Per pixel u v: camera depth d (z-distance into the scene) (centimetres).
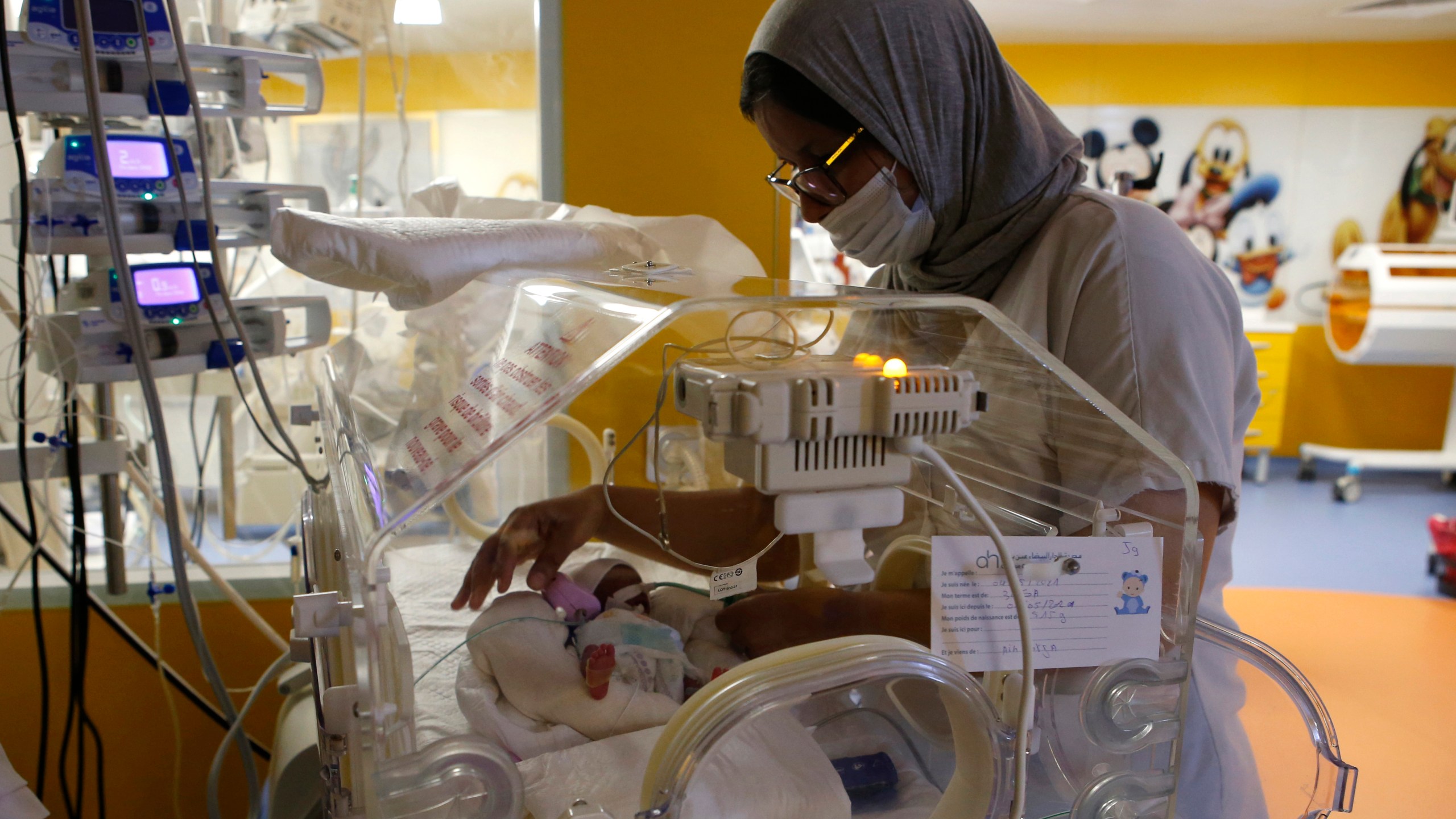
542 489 131
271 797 126
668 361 89
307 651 80
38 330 125
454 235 101
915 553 68
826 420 58
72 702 146
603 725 71
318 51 179
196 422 204
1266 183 509
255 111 132
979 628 65
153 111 119
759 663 55
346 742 59
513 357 84
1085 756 69
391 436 89
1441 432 524
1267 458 492
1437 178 501
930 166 96
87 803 169
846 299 69
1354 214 510
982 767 63
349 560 67
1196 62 501
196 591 174
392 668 59
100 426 148
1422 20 452
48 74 112
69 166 118
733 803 58
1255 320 511
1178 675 70
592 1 147
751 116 106
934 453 63
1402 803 198
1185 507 68
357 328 163
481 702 72
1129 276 86
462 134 186
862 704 65
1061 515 71
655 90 151
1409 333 442
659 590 95
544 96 149
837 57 93
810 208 108
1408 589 330
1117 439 68
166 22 119
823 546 62
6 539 172
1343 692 250
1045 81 507
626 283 89
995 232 100
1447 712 239
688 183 154
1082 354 88
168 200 126
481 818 56
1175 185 512
